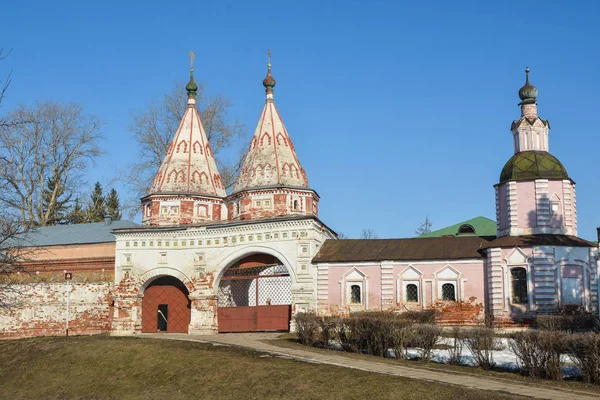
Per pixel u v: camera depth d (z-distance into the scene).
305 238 35.62
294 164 39.12
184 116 42.06
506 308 32.69
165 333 37.50
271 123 39.97
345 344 25.83
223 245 37.50
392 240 37.09
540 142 36.03
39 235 46.84
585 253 32.88
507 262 33.03
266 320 36.41
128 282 38.41
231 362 23.50
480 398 16.92
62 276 43.25
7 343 32.91
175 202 39.12
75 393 24.61
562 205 34.31
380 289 34.75
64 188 59.31
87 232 46.47
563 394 17.45
